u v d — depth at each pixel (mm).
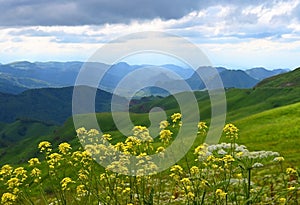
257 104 163375
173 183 10242
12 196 9539
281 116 83000
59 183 9703
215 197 9758
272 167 23953
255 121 82500
